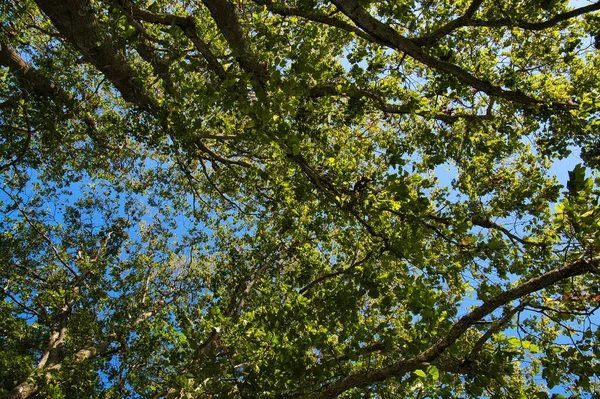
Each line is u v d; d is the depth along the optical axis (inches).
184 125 240.8
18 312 482.6
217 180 501.0
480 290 254.8
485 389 162.1
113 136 448.5
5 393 322.0
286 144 221.0
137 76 320.5
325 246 410.6
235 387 200.5
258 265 489.4
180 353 208.2
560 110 312.2
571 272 167.3
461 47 368.5
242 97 200.4
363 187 234.4
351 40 368.5
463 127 415.5
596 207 158.1
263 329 213.6
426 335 168.6
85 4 272.4
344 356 201.0
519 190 358.3
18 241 512.1
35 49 406.3
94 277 546.3
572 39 341.1
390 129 419.8
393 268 248.5
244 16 275.9
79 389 372.2
